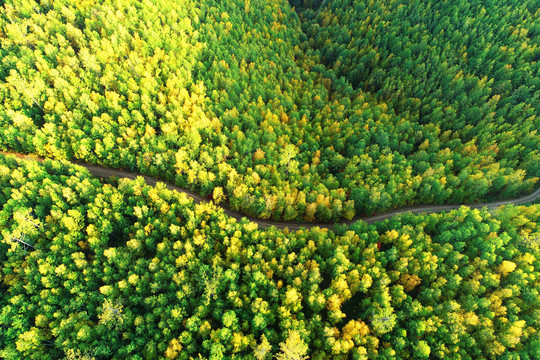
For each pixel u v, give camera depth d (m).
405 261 75.50
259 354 58.03
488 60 142.38
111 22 121.56
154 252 82.00
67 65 105.88
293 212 93.31
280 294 71.06
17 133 92.00
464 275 78.44
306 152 109.69
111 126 97.25
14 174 81.25
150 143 96.81
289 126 116.31
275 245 80.75
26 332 61.12
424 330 67.19
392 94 136.75
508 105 125.75
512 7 157.62
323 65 148.00
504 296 74.81
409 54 144.75
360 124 119.81
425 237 84.38
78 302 67.25
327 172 108.06
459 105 132.12
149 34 125.31
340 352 65.25
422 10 160.75
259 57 139.12
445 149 112.19
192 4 146.25
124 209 84.81
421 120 132.12
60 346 63.09
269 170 99.88
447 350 65.88
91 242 75.75
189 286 69.69
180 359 60.34
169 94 110.62
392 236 82.12
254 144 105.75
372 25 162.25
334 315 67.31
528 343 69.62
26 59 104.19
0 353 59.78
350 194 100.62
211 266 74.56
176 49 125.12
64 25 116.44
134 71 112.00
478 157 111.25
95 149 95.06
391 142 116.00
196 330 63.44
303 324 65.25
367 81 146.88
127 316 66.50
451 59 143.62
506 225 89.06
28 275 69.44
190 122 103.94
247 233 81.81
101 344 63.12
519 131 119.50
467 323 69.44
